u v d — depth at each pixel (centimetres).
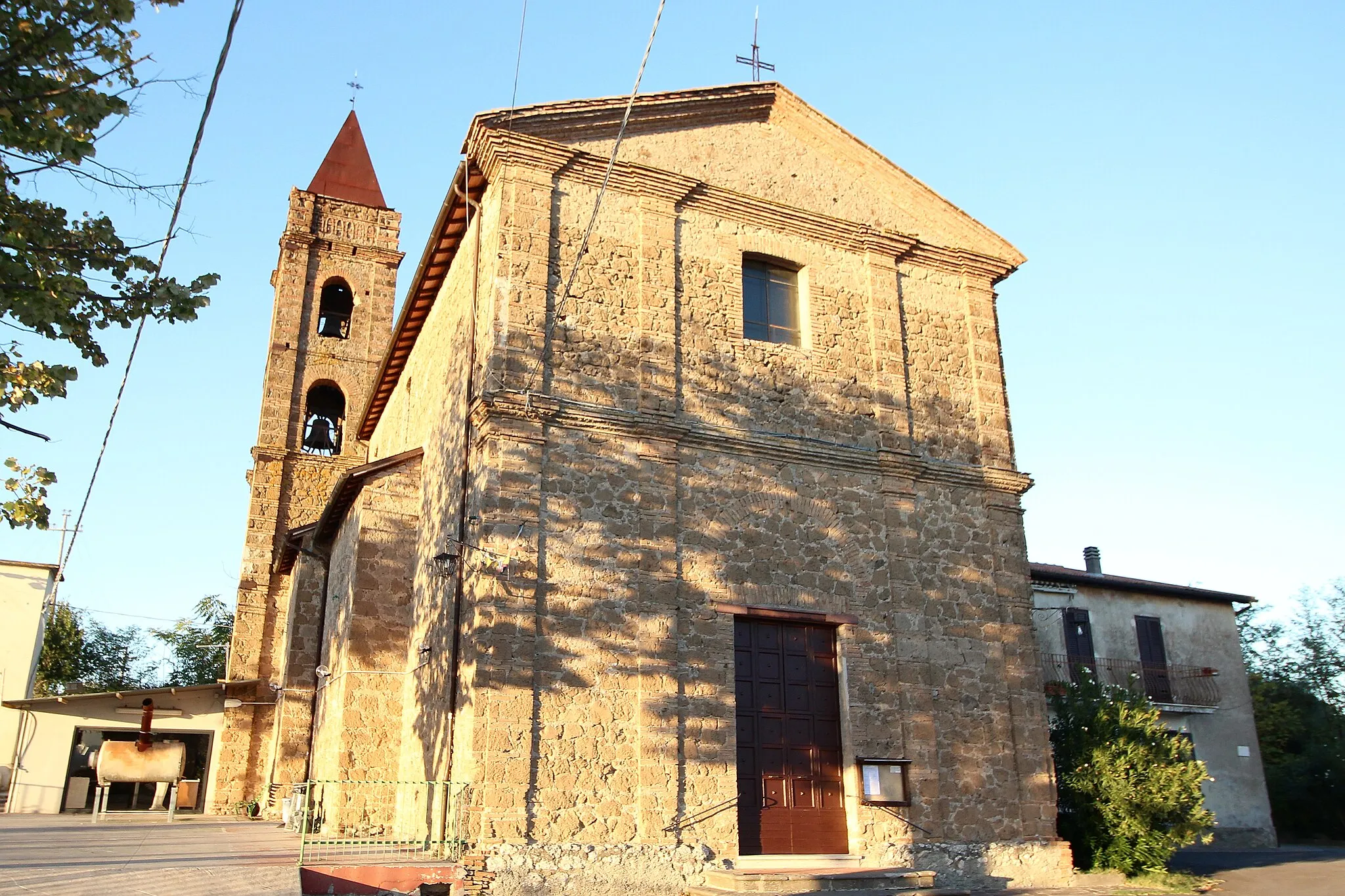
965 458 1733
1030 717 1623
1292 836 2842
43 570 2919
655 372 1498
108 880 1067
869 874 1311
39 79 802
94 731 2497
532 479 1370
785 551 1521
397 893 1168
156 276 881
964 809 1527
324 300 3111
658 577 1409
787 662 1497
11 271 816
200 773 2538
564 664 1319
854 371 1678
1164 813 1633
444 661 1404
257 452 2769
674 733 1351
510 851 1215
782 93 1758
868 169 1823
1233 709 2647
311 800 1855
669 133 1661
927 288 1817
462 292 1645
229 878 1116
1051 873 1551
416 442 1986
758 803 1412
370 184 3244
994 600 1662
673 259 1574
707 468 1505
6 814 2358
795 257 1695
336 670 1856
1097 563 2788
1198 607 2708
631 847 1282
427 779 1438
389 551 1770
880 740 1501
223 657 5088
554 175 1534
